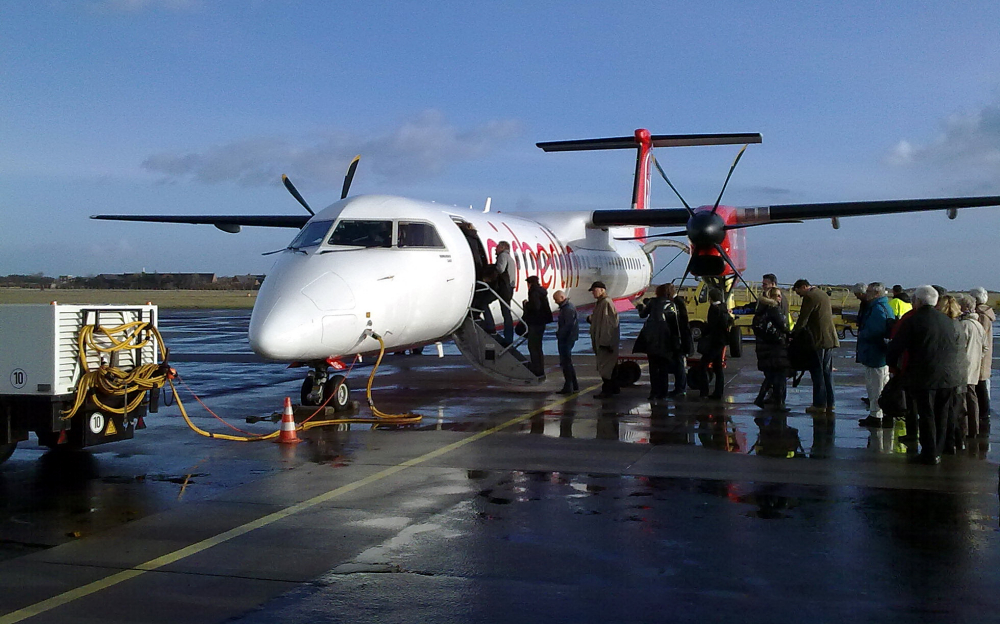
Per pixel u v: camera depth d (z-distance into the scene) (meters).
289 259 11.57
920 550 5.51
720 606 4.55
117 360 8.35
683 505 6.63
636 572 5.07
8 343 7.78
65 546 5.61
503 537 5.77
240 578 4.99
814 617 4.39
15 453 8.82
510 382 13.73
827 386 11.76
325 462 8.30
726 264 21.36
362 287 11.21
